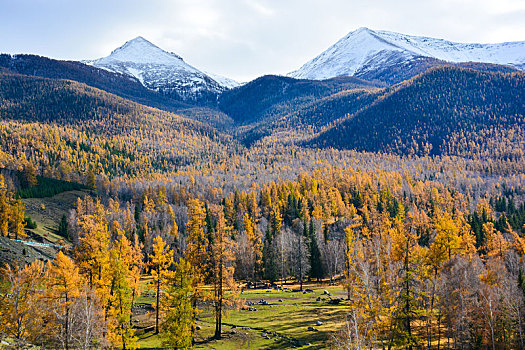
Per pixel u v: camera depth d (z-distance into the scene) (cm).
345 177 19825
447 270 5097
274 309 6700
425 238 10938
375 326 4109
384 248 6600
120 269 4478
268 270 9919
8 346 3412
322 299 7469
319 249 10431
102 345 3991
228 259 5138
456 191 19088
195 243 5106
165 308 5197
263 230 12962
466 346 4669
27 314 3984
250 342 4862
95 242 4641
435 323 5609
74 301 4009
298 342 4822
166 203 19462
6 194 12975
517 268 6731
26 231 10894
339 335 4406
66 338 3884
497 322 4722
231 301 5084
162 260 5334
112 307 4347
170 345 4178
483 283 5300
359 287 4669
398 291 4288
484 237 10038
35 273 4450
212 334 5203
